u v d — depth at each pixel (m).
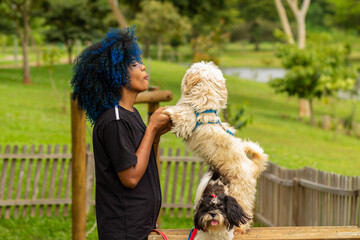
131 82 2.69
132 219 2.56
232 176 3.42
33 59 49.72
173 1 45.00
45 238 7.34
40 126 15.06
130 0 44.75
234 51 94.69
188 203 8.81
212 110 3.33
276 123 21.66
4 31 36.47
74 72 2.72
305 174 6.82
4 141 12.52
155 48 87.12
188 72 3.38
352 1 55.47
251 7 79.06
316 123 23.23
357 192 5.18
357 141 19.11
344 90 22.44
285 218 7.29
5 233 7.48
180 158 8.77
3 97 20.39
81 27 34.62
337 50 22.27
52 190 8.52
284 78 22.55
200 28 58.06
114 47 2.61
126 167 2.49
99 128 2.57
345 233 3.47
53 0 33.81
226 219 2.89
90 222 8.03
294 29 82.44
